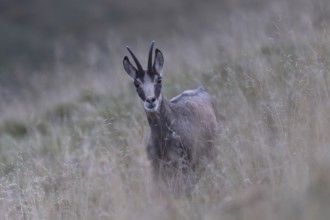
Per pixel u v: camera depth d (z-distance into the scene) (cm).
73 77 5884
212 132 3145
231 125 3189
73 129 4438
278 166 2509
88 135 4097
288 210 1945
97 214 2744
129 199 2645
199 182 2817
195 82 4353
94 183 3053
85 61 7119
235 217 2086
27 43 10081
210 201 2458
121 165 3128
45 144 4250
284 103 3039
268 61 3953
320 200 1927
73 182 3089
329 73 3092
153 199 2619
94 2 11519
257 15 5956
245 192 2355
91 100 5025
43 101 5534
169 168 2881
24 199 3062
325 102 2808
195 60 4941
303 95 2970
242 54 4309
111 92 4934
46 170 3353
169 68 5003
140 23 10388
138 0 11281
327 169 2048
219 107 3634
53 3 11719
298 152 2555
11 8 11669
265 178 2498
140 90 2856
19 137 4838
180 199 2609
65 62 8438
